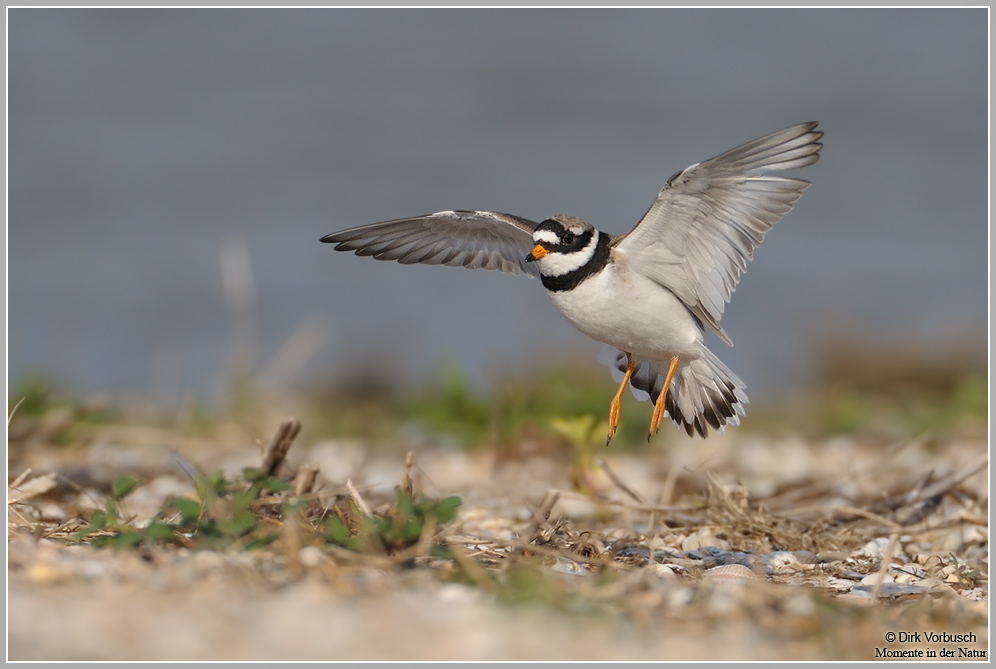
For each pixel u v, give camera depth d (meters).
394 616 5.93
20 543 7.04
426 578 6.79
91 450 12.13
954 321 20.42
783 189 8.40
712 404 9.58
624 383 9.74
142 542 7.21
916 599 7.30
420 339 24.27
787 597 6.91
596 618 6.18
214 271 28.58
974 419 15.30
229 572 6.51
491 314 26.20
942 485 10.05
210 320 25.59
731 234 8.65
